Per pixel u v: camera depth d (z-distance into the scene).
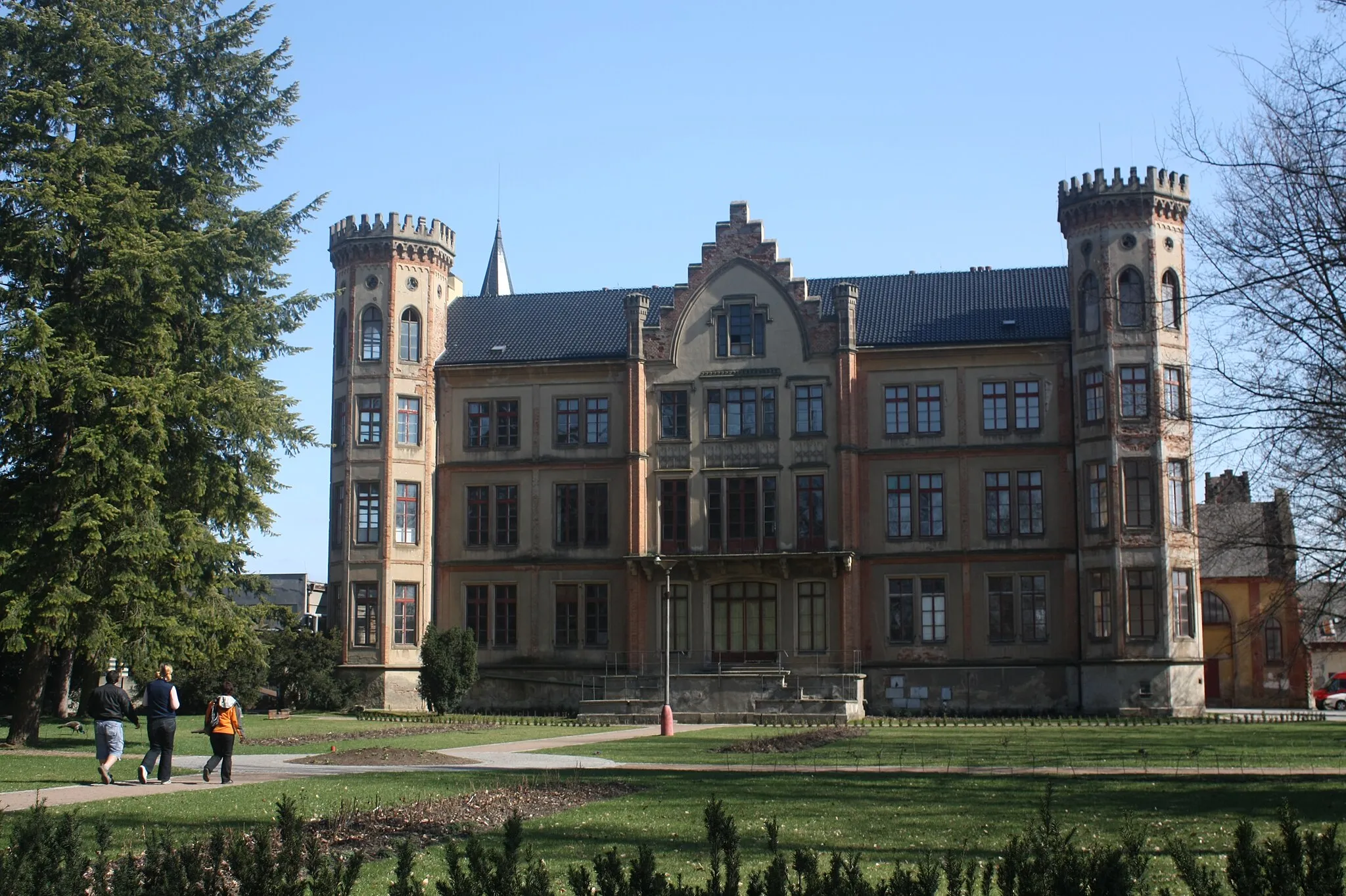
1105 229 62.38
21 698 38.72
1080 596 62.00
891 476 64.88
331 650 64.56
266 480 42.47
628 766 31.38
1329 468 24.69
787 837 18.16
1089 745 38.62
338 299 68.31
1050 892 9.23
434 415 68.19
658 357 66.69
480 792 23.66
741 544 64.94
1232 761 32.47
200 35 43.75
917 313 67.19
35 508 38.12
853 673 60.66
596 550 66.62
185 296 40.75
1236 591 74.06
